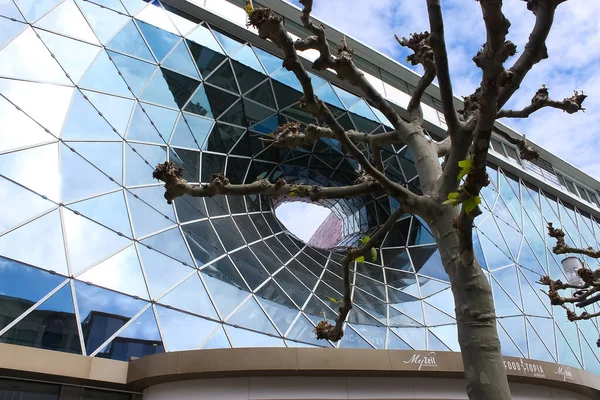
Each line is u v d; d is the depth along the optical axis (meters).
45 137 13.97
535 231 28.38
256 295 15.75
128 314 12.56
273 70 22.16
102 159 15.39
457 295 3.96
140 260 14.06
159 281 13.97
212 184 5.12
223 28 22.00
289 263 19.42
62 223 12.80
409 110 5.91
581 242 32.09
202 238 16.89
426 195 4.75
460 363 13.38
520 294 22.78
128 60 18.64
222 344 13.41
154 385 12.10
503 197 28.38
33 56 15.28
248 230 20.19
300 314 15.87
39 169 13.20
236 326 14.12
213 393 11.93
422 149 5.28
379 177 4.70
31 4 16.58
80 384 11.30
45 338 10.82
